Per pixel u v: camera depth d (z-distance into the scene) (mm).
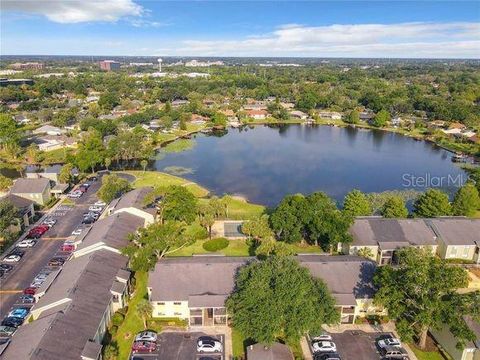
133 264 68562
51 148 172625
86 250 73875
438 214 94625
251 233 84500
